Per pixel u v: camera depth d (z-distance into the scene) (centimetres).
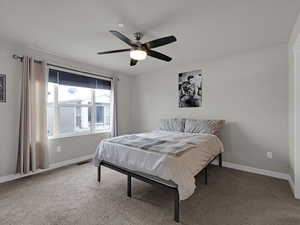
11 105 276
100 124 441
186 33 239
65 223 169
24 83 282
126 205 201
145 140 261
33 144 292
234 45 284
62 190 238
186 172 184
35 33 240
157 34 241
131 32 235
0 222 171
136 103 504
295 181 218
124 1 170
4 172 269
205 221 172
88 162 370
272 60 288
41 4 174
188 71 391
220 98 346
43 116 307
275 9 182
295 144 218
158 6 178
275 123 287
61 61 345
